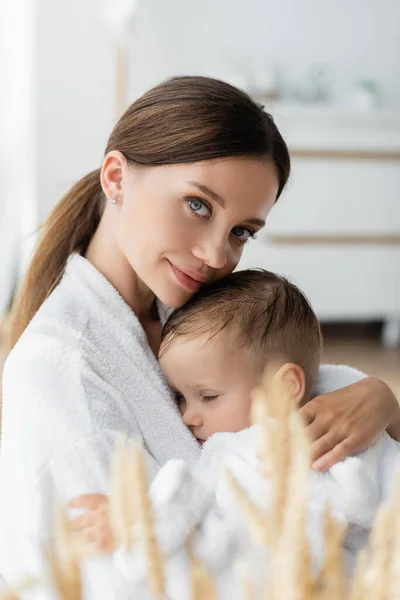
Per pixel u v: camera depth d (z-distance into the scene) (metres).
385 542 0.29
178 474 0.67
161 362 1.00
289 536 0.28
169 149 0.89
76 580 0.30
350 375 1.06
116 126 1.00
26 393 0.81
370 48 3.99
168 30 3.79
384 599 0.29
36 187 3.60
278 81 3.76
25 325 1.09
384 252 3.60
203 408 0.98
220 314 0.97
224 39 3.86
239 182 0.88
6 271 3.25
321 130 3.45
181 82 0.95
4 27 3.42
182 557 0.65
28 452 0.78
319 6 3.91
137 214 0.93
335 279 3.58
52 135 3.61
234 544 0.67
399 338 3.63
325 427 0.84
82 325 0.90
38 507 0.75
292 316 1.00
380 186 3.56
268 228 3.48
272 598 0.30
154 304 1.09
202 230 0.90
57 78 3.58
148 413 0.91
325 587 0.31
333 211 3.53
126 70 3.59
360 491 0.74
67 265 1.00
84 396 0.81
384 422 0.87
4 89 3.37
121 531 0.32
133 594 0.64
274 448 0.29
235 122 0.88
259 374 0.97
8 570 0.84
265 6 3.87
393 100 4.05
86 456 0.76
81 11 3.55
